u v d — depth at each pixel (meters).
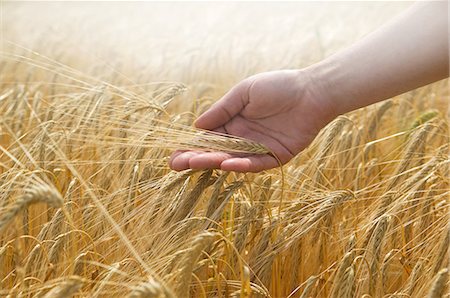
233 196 0.82
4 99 1.19
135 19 3.47
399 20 0.86
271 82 0.87
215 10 3.53
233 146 0.84
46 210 0.89
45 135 0.91
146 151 0.92
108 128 0.94
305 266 0.88
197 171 0.82
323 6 3.20
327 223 0.88
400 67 0.84
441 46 0.82
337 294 0.75
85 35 2.85
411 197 0.87
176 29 2.93
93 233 0.85
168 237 0.78
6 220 0.62
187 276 0.67
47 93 1.49
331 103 0.88
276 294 0.84
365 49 0.87
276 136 0.90
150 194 0.86
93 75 1.75
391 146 1.18
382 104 1.18
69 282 0.64
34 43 2.38
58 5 4.05
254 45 2.24
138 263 0.76
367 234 0.83
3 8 3.97
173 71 1.85
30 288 0.70
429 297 0.70
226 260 0.79
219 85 1.71
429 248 0.84
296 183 0.95
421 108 1.46
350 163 1.03
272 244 0.82
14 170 0.85
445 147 0.96
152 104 0.96
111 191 0.93
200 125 0.90
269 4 3.44
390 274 0.88
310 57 1.97
